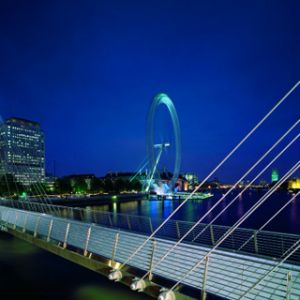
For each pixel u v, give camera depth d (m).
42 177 182.50
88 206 118.12
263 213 81.56
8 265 17.48
